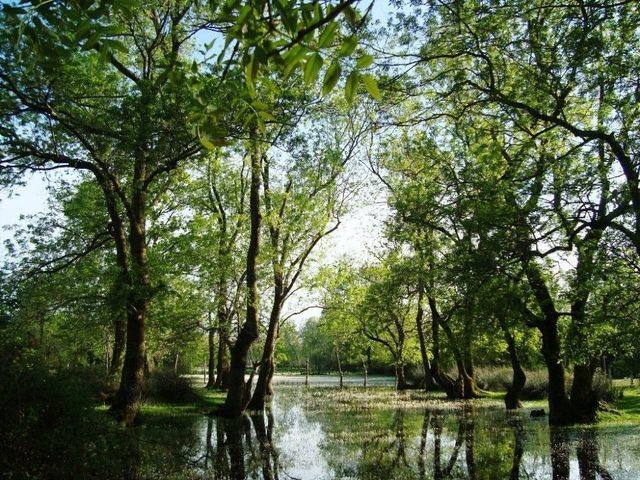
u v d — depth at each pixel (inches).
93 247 900.0
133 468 470.6
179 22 726.5
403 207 701.3
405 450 666.2
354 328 2018.9
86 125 631.2
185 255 1075.3
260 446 705.6
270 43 111.7
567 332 622.2
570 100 588.7
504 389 1673.2
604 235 532.4
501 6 481.7
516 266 579.8
